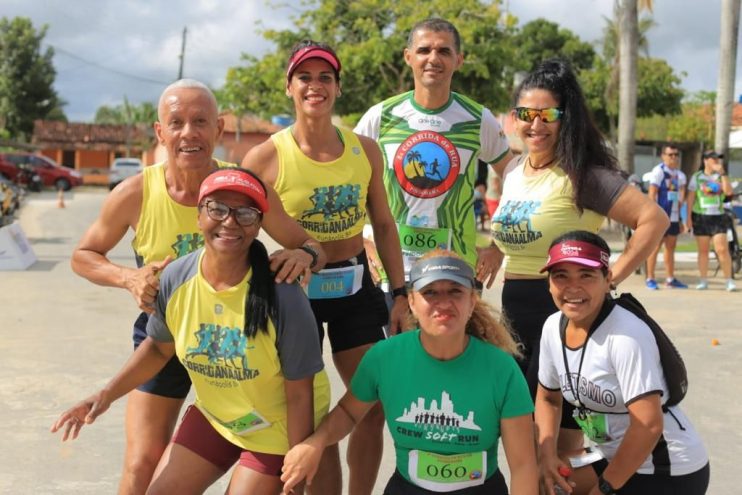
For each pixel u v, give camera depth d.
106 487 4.25
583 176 3.55
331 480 3.62
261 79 21.16
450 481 3.08
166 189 3.35
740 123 28.28
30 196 33.16
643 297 10.33
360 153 3.72
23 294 10.06
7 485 4.23
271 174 3.64
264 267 2.99
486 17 19.12
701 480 3.18
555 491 3.29
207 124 3.23
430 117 4.19
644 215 3.48
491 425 3.04
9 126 54.69
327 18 20.02
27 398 5.71
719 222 10.85
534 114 3.60
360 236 3.87
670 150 10.98
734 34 15.12
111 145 55.66
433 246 4.21
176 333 3.06
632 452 3.04
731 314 9.15
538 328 3.77
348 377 3.94
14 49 54.44
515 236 3.76
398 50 18.88
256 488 3.10
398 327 3.85
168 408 3.49
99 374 6.36
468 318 3.04
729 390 6.12
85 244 3.46
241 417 3.10
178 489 3.14
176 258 3.40
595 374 3.15
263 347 2.97
